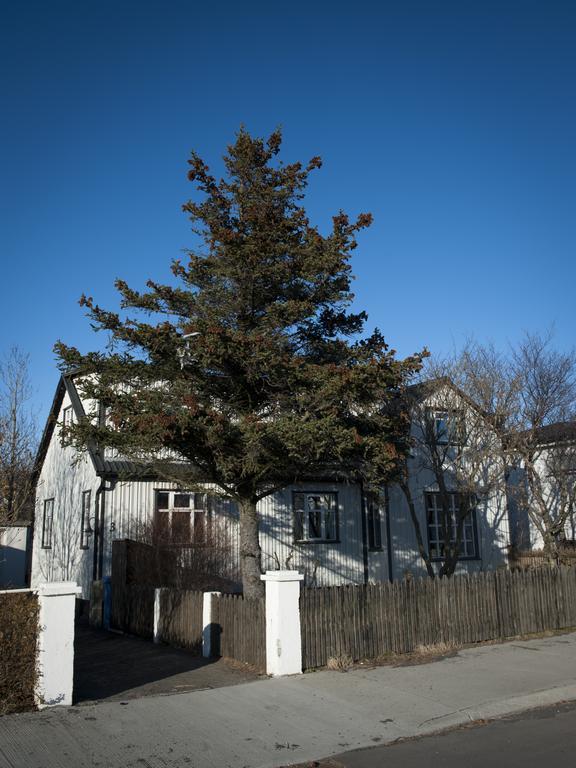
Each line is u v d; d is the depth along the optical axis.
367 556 20.47
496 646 11.34
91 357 11.45
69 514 20.05
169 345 11.13
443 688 8.61
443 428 19.36
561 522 17.30
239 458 11.09
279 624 9.31
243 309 12.51
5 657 7.45
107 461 17.55
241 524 12.46
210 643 10.68
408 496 19.52
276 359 11.11
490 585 12.17
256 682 8.87
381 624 10.52
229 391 12.44
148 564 14.73
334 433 10.52
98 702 7.93
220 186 12.77
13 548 26.20
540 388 17.86
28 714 7.34
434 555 21.73
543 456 19.86
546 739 6.84
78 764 6.00
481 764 6.11
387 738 6.87
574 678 9.19
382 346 12.91
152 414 10.25
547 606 13.00
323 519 20.05
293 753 6.41
